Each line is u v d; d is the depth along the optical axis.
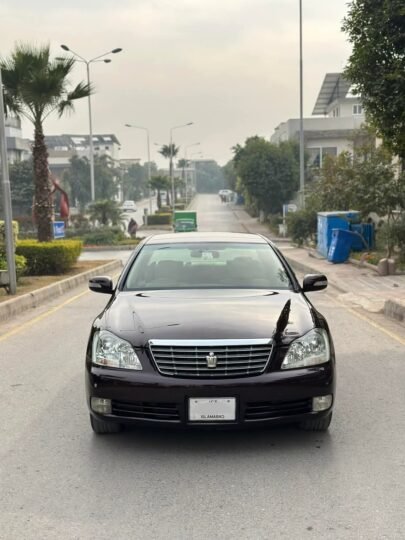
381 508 3.63
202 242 6.41
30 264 17.12
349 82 8.91
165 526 3.45
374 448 4.54
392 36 8.12
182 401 4.24
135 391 4.30
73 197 86.69
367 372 6.68
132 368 4.36
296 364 4.38
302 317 4.80
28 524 3.50
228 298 5.22
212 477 4.08
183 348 4.31
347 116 59.03
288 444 4.62
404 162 10.77
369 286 14.02
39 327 9.72
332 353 4.64
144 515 3.58
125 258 27.20
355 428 4.95
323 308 11.26
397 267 16.75
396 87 8.08
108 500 3.78
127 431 4.91
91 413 4.57
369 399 5.71
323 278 5.87
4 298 11.60
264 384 4.26
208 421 4.26
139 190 149.12
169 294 5.40
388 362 7.12
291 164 52.69
